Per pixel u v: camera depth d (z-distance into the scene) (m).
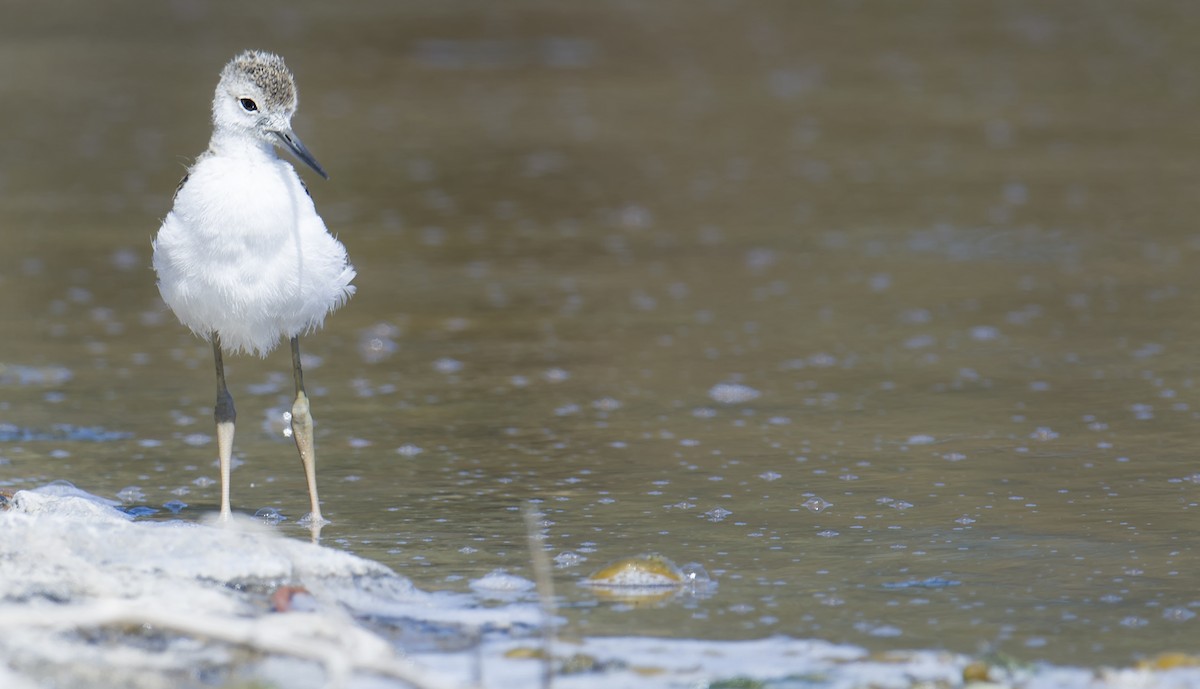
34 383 11.97
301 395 8.89
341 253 8.77
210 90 27.92
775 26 37.41
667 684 6.26
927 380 11.98
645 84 29.42
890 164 22.02
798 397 11.55
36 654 6.23
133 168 21.52
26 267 16.12
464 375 12.33
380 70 30.67
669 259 16.70
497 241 17.59
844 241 17.42
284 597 7.06
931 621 7.01
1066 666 6.43
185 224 8.41
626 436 10.55
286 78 8.72
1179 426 10.52
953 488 9.23
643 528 8.52
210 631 6.00
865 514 8.73
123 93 27.55
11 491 9.03
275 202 8.38
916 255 16.72
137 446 10.33
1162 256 16.42
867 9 40.25
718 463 9.86
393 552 8.12
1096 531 8.34
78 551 7.32
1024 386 11.73
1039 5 40.56
